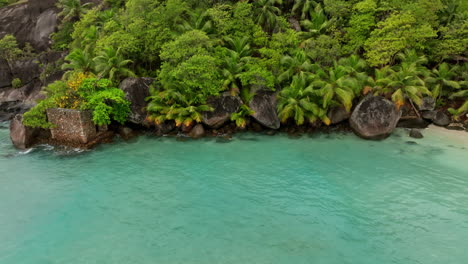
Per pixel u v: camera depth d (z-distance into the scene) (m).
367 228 9.68
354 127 17.97
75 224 10.16
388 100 17.55
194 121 18.64
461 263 8.09
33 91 30.78
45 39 34.56
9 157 15.74
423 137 17.42
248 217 10.41
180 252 8.72
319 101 18.86
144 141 17.77
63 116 16.55
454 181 12.48
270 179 13.12
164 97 18.31
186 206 11.13
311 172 13.68
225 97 18.73
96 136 17.38
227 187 12.50
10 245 9.17
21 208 11.15
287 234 9.47
